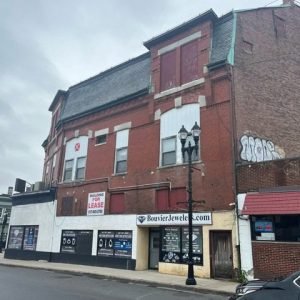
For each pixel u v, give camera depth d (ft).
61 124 92.84
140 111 72.64
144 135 70.33
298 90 69.05
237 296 22.93
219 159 56.85
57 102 104.83
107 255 70.33
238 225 51.60
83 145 84.64
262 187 50.65
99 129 81.20
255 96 61.72
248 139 57.93
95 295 37.11
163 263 60.08
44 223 88.48
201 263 55.06
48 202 89.35
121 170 73.61
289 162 48.85
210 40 64.34
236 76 59.88
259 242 49.08
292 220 47.14
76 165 84.84
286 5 72.69
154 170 66.18
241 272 49.42
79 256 76.07
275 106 64.23
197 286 44.27
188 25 67.26
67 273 61.46
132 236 66.74
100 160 78.54
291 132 65.26
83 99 91.09
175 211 60.95
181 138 51.80
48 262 81.41
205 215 55.98
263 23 67.92
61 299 33.91
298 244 45.91
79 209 79.82
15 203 102.06
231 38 61.67
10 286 42.24
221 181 55.67
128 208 69.15
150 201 65.41
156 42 72.54
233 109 57.31
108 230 71.72
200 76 63.21
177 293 40.60
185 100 64.28
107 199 73.87
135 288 43.86
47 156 111.96
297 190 47.29
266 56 65.98
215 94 60.29
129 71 81.66
